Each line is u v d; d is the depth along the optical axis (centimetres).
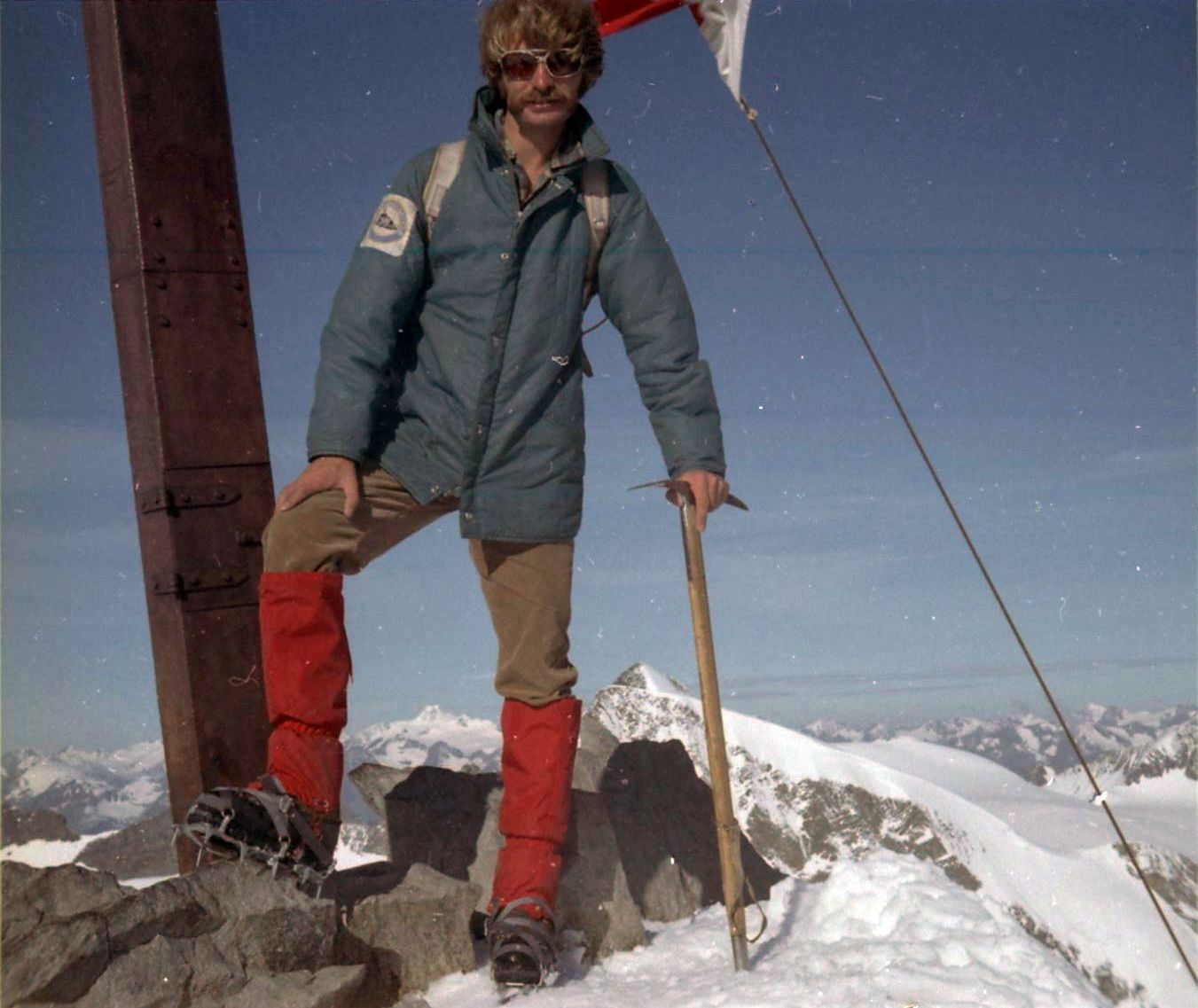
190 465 228
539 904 188
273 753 183
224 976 152
